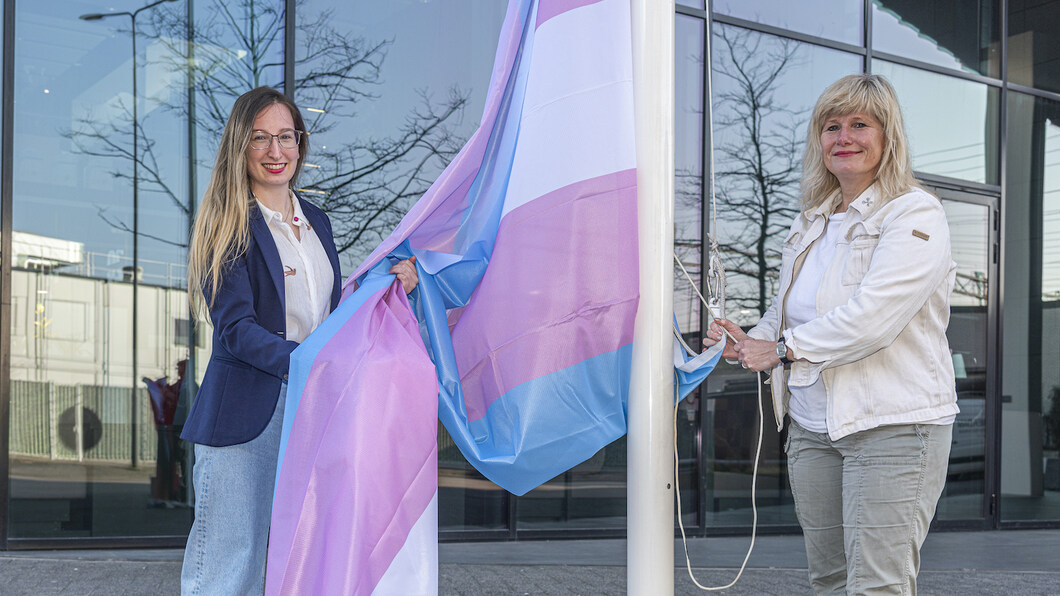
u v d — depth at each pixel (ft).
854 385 8.13
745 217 23.18
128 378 18.66
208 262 8.51
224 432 8.49
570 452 7.47
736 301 22.98
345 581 7.06
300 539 7.23
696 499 22.45
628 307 7.30
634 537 7.30
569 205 7.44
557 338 7.42
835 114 8.51
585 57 7.54
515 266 7.66
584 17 7.59
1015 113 27.25
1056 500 27.14
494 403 7.87
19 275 18.03
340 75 19.67
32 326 18.04
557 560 18.43
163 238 18.99
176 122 19.12
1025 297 27.22
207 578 8.59
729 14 23.13
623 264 7.33
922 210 7.96
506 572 17.02
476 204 8.68
